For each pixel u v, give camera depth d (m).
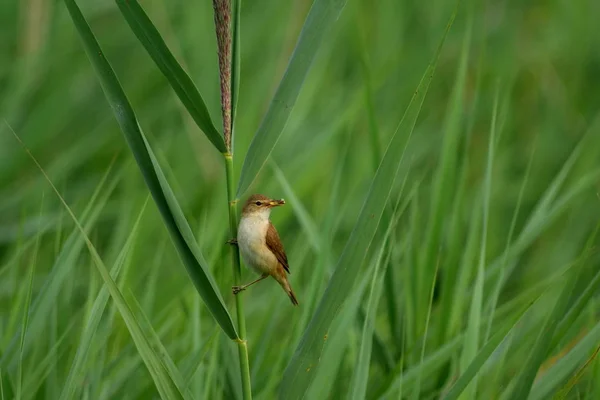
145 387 8.14
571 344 8.38
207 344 7.39
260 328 9.23
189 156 14.16
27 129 14.16
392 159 5.96
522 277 11.85
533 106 17.00
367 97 10.20
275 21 16.64
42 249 11.02
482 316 8.59
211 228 10.34
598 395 7.59
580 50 17.75
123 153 14.09
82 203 12.28
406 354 8.45
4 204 12.29
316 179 12.83
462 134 10.90
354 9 17.02
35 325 7.35
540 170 14.91
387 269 8.96
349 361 8.56
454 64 16.92
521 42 18.30
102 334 7.77
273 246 8.48
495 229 12.45
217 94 14.26
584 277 9.78
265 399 7.93
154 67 16.16
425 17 18.19
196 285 5.89
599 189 13.30
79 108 15.66
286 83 6.18
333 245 11.82
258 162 6.11
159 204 5.89
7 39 16.61
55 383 7.82
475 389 7.33
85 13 16.38
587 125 15.61
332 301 6.00
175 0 17.23
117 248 10.19
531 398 6.90
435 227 9.25
